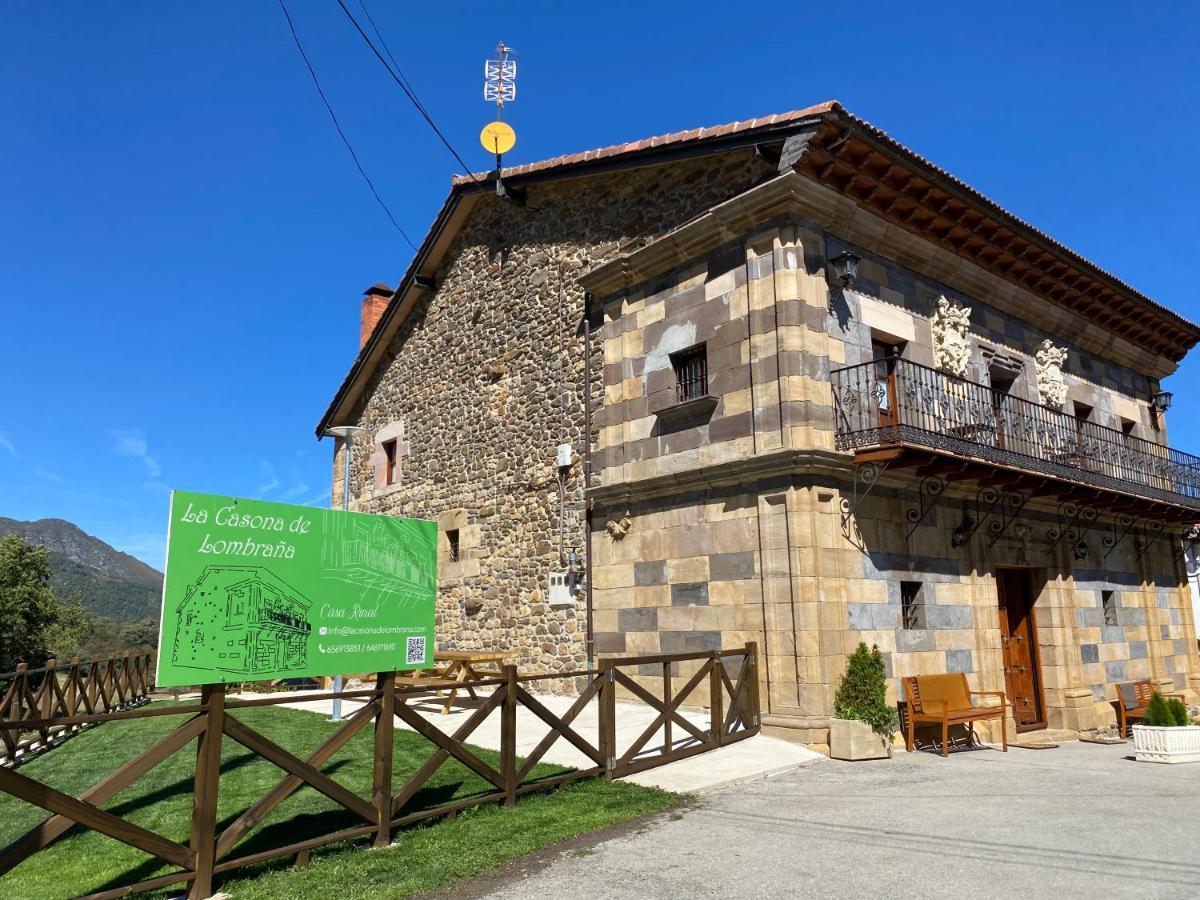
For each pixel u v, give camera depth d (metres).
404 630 5.07
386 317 15.95
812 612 7.75
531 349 12.40
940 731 8.59
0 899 3.90
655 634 9.48
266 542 4.41
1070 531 11.64
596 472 10.75
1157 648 13.02
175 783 6.23
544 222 12.54
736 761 6.91
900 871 4.32
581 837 4.98
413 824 5.16
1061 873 4.25
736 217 8.91
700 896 3.99
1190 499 12.94
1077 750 8.85
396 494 15.36
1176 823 5.18
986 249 10.57
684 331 9.62
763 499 8.27
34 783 3.44
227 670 4.14
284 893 3.97
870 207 9.22
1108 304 13.13
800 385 8.22
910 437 8.29
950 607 9.24
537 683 11.19
